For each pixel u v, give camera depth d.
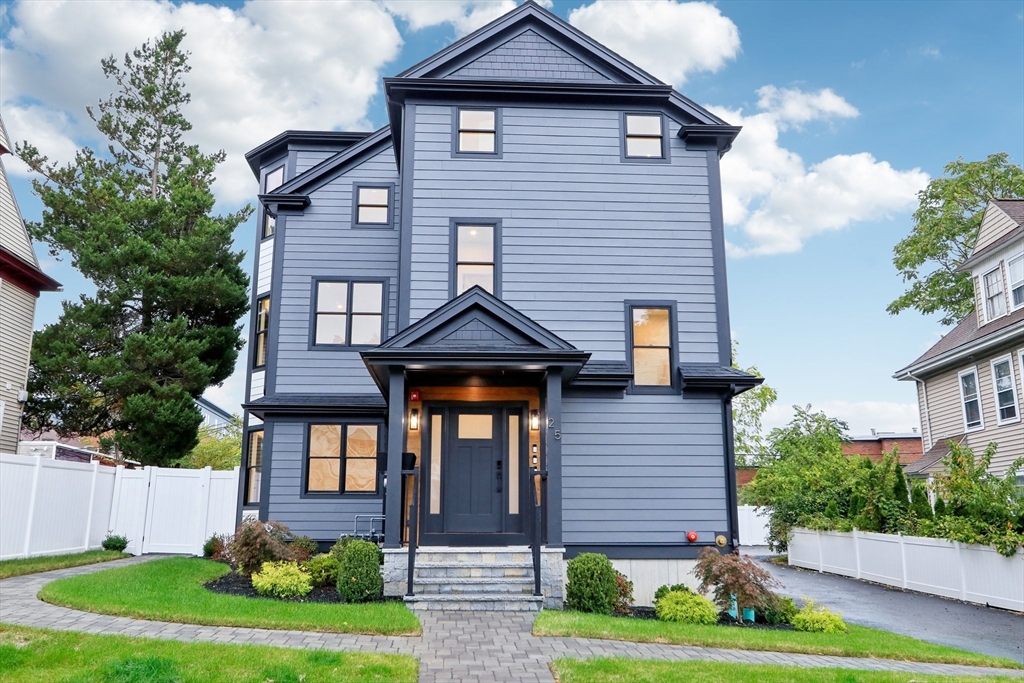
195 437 22.41
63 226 21.86
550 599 10.06
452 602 9.53
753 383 12.30
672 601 9.89
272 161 17.86
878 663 7.70
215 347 22.98
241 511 15.34
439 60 13.38
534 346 10.98
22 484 11.95
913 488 16.27
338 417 14.59
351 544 9.96
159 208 22.64
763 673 6.54
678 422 12.37
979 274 20.36
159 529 15.68
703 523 12.02
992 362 19.17
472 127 13.21
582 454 12.14
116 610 7.57
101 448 21.31
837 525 18.55
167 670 5.55
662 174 13.28
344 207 15.61
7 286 17.31
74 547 13.64
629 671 6.37
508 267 12.70
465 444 12.02
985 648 9.33
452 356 10.59
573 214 12.99
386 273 15.36
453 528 11.73
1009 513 12.44
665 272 12.92
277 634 7.24
